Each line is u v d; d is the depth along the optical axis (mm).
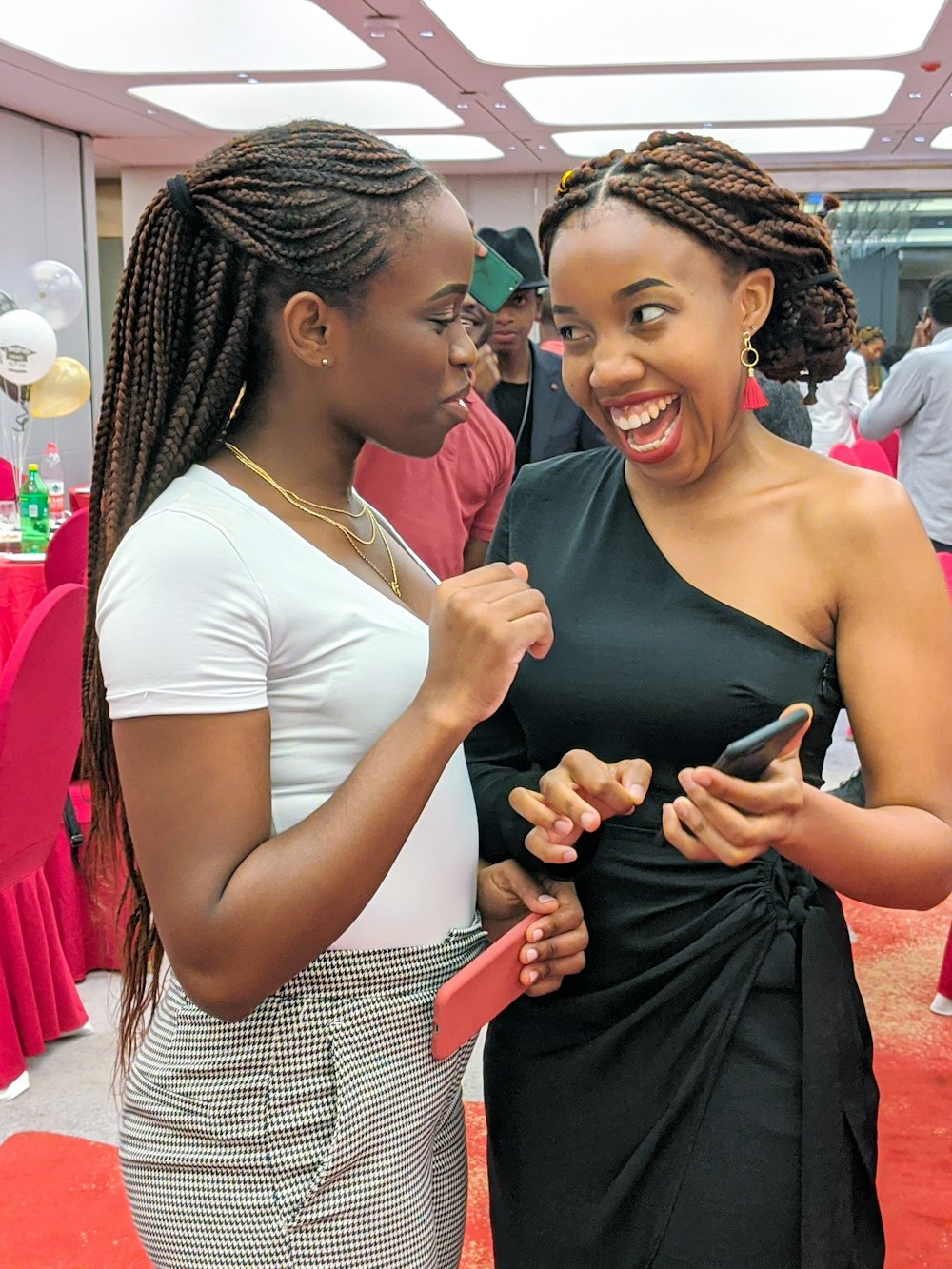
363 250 928
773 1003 1069
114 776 1090
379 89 8266
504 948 1041
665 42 7070
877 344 8781
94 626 1066
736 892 1075
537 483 1217
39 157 9461
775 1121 1050
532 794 1053
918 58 7289
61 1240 2037
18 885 2662
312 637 948
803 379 1172
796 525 1043
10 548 4621
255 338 989
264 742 924
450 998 993
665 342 987
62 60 7504
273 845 896
